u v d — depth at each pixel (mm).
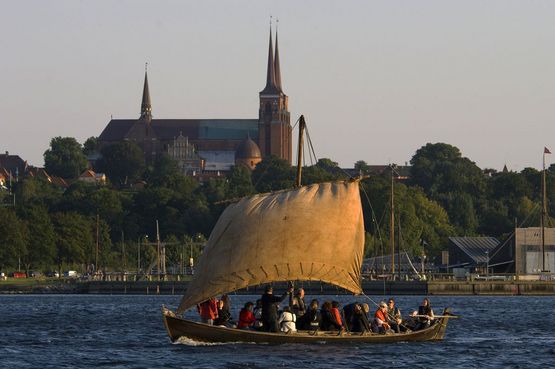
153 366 199125
